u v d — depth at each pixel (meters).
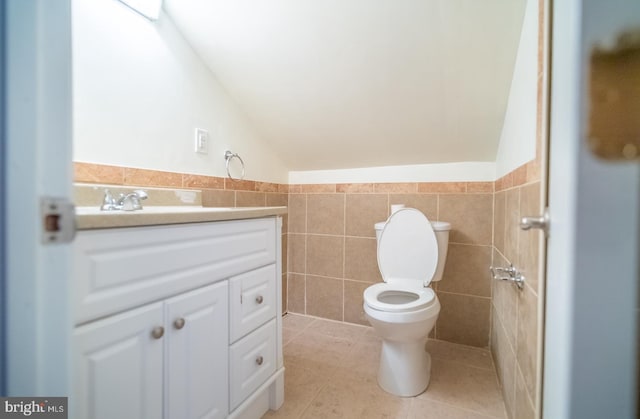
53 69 0.39
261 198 1.99
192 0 1.25
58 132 0.39
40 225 0.38
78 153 1.02
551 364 0.58
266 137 1.99
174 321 0.79
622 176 0.42
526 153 0.99
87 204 1.03
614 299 0.43
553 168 0.58
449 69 1.32
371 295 1.43
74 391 0.59
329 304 2.21
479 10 1.09
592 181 0.43
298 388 1.38
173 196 1.35
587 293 0.44
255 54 1.43
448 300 1.87
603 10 0.43
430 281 1.61
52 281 0.39
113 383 0.66
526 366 0.89
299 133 1.90
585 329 0.44
